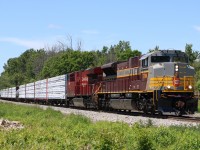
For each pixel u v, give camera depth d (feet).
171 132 47.06
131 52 305.32
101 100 119.85
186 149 39.45
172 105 83.35
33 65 466.70
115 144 39.75
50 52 437.17
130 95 97.04
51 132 54.60
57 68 319.88
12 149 41.50
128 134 46.01
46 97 192.24
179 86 83.10
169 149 39.86
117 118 79.92
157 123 67.15
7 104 168.86
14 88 294.25
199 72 193.06
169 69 83.46
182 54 87.51
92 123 69.15
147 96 89.51
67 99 155.63
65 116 84.74
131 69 96.89
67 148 41.88
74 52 320.09
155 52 86.84
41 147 42.19
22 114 102.27
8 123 74.54
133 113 100.83
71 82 149.79
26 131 52.80
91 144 43.16
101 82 118.83
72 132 53.31
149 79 86.07
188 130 48.98
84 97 135.54
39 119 80.23
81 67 315.17
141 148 38.70
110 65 109.91
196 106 84.33
